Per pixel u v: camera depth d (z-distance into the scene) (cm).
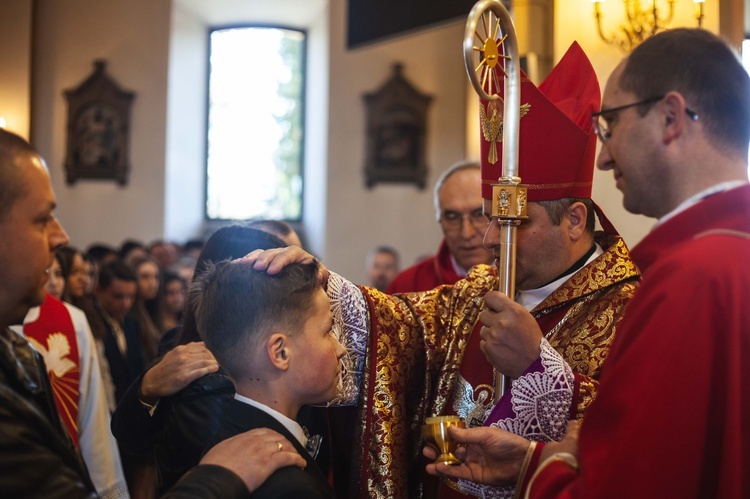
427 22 669
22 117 1033
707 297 125
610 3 273
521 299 195
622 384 126
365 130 1026
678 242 135
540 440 164
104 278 466
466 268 341
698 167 137
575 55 192
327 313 158
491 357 169
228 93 1148
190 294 200
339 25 1036
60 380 301
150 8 1064
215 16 1127
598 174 277
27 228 140
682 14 262
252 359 152
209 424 176
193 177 1123
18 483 126
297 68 1155
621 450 123
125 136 1055
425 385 199
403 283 389
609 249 188
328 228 1023
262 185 1151
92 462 308
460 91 1011
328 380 155
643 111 139
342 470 199
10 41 1034
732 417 122
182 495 135
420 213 1019
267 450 143
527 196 176
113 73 1062
